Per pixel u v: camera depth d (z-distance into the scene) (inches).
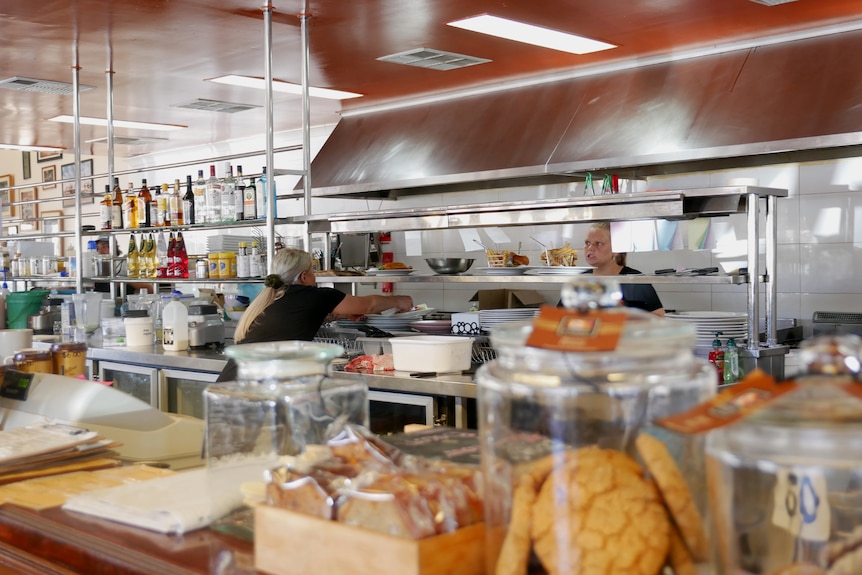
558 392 40.6
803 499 34.6
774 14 205.5
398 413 168.2
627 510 39.4
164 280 249.3
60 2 199.3
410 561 44.7
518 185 295.9
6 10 205.0
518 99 271.6
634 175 262.8
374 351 196.5
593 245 212.8
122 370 222.1
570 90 259.3
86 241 454.3
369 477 49.3
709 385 41.7
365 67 261.3
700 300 256.4
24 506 68.2
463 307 313.9
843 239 229.3
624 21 211.9
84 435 81.9
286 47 239.6
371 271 214.5
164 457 91.1
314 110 326.6
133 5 201.9
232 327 233.8
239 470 57.9
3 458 75.4
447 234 318.0
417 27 218.8
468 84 283.0
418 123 295.9
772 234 166.2
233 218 229.0
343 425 59.0
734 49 228.8
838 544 34.0
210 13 208.2
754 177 243.4
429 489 47.1
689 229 179.8
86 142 410.0
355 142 311.4
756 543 35.9
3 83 285.3
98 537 60.4
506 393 42.5
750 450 35.5
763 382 37.0
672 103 230.8
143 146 423.8
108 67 264.7
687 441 39.9
